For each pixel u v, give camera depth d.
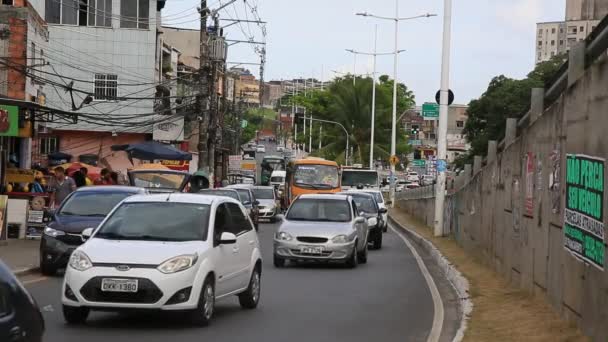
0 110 27.19
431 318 14.40
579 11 129.50
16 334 5.82
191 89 57.75
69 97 50.41
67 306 12.28
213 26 54.34
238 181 80.44
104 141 51.19
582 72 12.34
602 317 10.01
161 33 54.47
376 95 95.12
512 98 59.75
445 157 34.28
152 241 12.73
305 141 135.50
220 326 12.88
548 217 14.01
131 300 11.98
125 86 51.00
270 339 11.95
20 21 33.91
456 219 31.53
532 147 15.79
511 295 16.08
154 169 32.59
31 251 23.38
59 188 26.39
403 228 43.81
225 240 13.21
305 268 22.62
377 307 15.60
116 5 51.12
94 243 12.60
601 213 10.18
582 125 11.45
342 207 23.97
